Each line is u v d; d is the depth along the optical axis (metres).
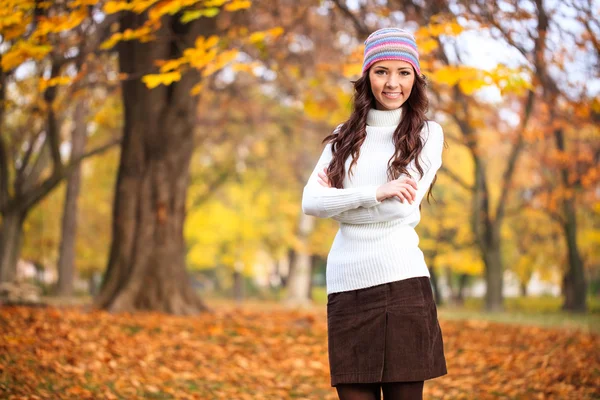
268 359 6.86
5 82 10.55
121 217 9.85
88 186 26.58
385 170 2.73
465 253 25.09
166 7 5.91
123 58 9.66
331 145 2.88
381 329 2.60
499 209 17.62
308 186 2.83
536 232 25.48
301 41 12.98
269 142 22.94
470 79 5.98
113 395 5.04
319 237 28.28
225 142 22.28
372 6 8.49
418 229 26.06
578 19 6.80
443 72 6.11
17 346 5.92
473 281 40.12
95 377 5.49
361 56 7.08
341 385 2.68
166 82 5.98
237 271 32.34
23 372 5.21
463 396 5.54
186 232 27.95
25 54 6.21
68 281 19.03
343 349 2.66
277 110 22.84
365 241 2.67
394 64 2.73
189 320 8.68
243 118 18.81
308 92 12.51
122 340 6.89
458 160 23.50
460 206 24.56
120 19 9.13
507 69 6.00
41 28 6.10
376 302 2.62
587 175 16.06
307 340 7.91
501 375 6.30
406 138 2.70
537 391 5.67
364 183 2.75
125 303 9.47
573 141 16.58
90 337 6.74
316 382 6.14
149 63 9.29
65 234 19.08
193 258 29.88
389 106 2.76
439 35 6.59
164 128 9.73
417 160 2.68
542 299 34.34
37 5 6.26
